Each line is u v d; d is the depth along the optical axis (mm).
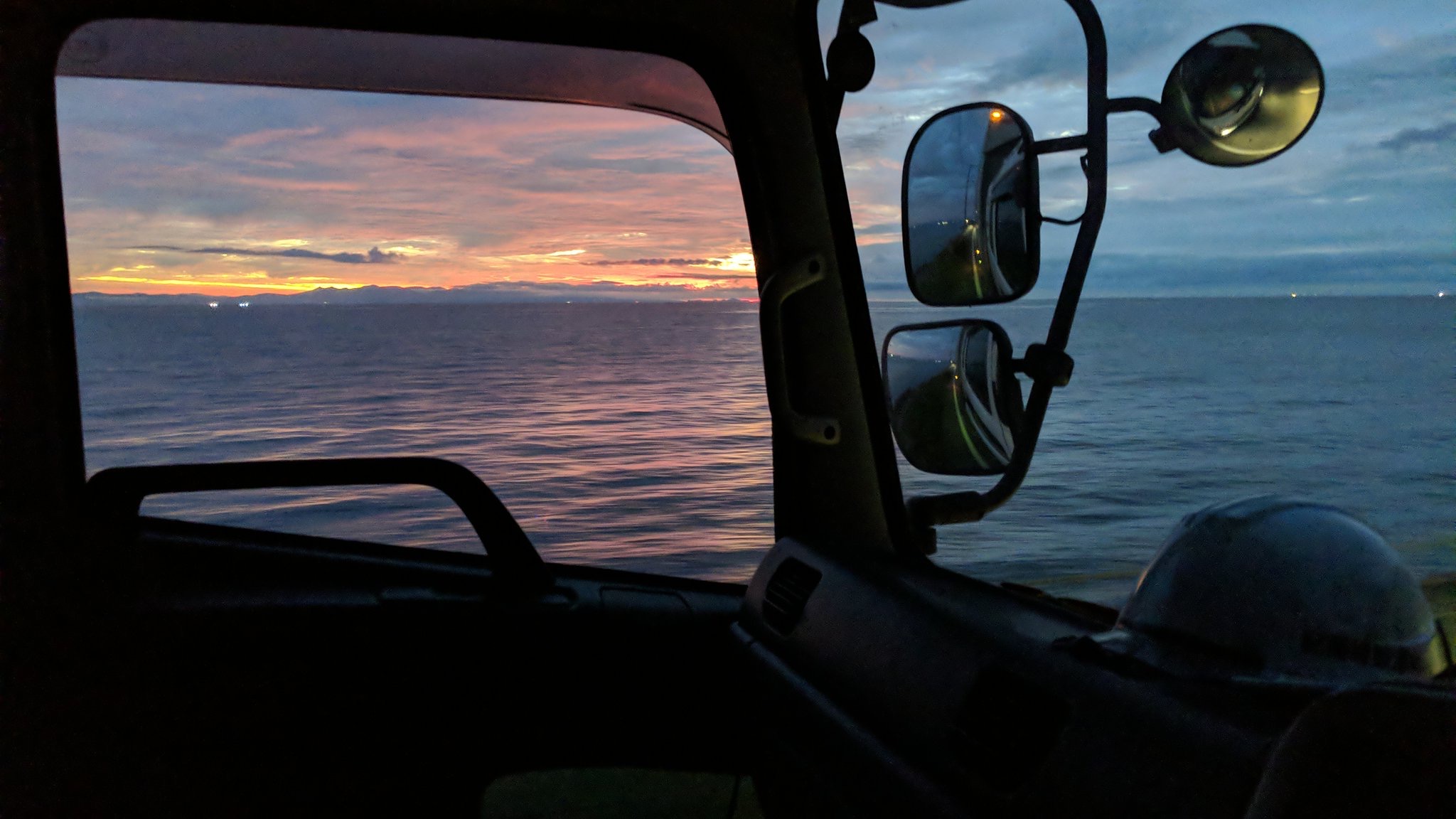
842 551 1811
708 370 59219
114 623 1802
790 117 1876
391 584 2211
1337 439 14000
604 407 38562
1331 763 622
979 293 1674
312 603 2008
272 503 12062
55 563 1746
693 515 15141
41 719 1747
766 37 1846
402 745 2068
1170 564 1146
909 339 1802
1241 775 912
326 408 37812
